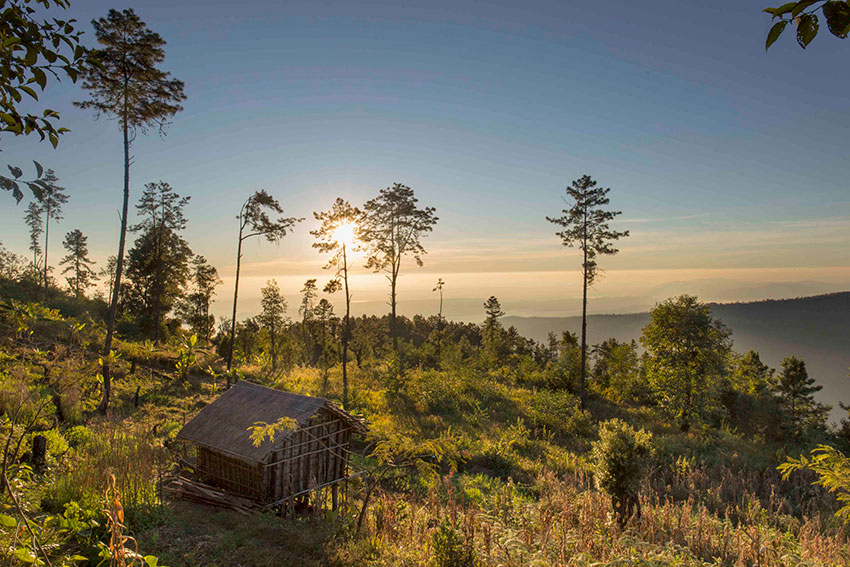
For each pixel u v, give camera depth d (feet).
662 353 112.16
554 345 315.58
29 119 10.78
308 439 41.22
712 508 60.23
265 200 112.47
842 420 122.52
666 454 82.84
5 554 13.53
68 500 28.84
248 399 43.45
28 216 199.62
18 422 32.96
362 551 31.19
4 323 76.84
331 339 179.73
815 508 60.13
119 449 38.65
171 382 92.43
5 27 10.38
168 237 170.81
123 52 71.82
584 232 120.67
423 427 86.58
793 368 207.00
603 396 149.89
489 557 28.91
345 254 106.42
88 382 57.62
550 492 53.26
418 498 49.32
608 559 31.35
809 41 7.11
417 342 363.15
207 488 39.37
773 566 35.45
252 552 29.19
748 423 116.67
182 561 27.20
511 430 88.89
